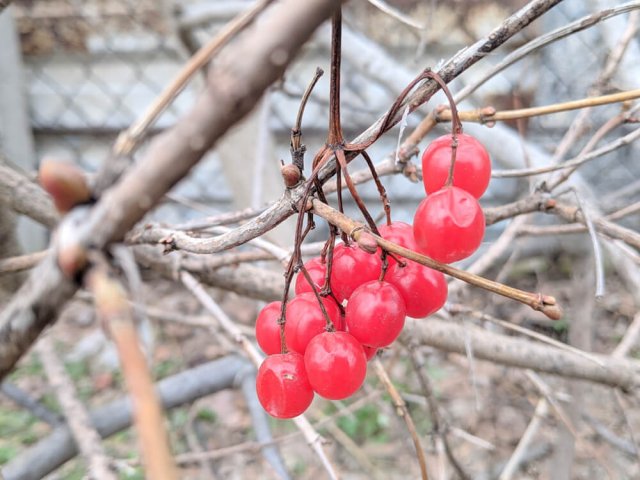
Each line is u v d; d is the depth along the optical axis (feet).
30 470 0.55
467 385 0.96
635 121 0.40
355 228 0.22
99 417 0.61
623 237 0.38
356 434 0.92
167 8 0.70
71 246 0.15
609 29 0.57
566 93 1.02
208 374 0.69
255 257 0.46
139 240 0.31
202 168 1.30
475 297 0.93
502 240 0.51
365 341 0.25
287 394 0.26
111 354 1.12
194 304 1.22
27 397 0.66
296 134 0.25
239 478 0.87
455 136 0.23
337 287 0.27
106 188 0.16
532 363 0.50
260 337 0.28
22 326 0.18
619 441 0.63
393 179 1.24
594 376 0.51
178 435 0.92
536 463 0.80
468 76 1.01
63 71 1.24
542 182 0.40
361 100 1.16
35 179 0.48
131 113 1.27
